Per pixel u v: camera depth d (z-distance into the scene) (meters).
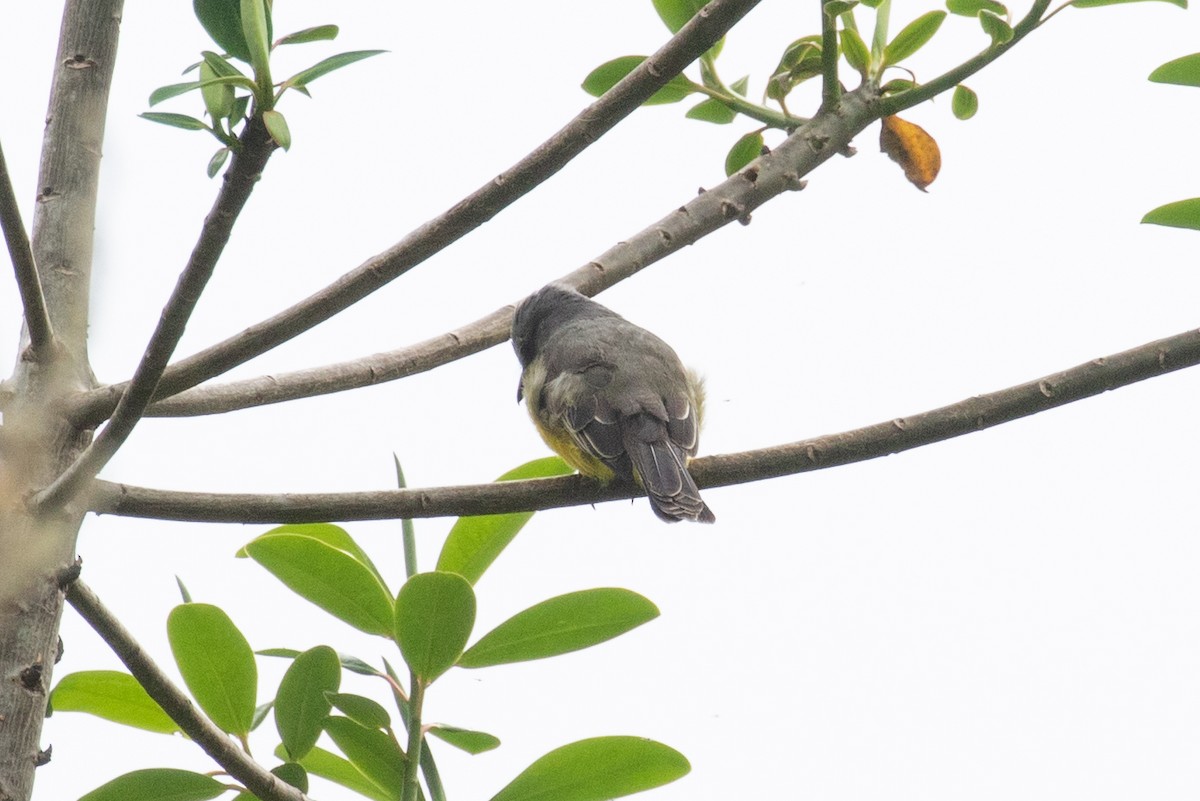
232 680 6.85
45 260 7.37
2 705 6.11
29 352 6.95
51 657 6.25
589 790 6.72
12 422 6.74
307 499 7.16
